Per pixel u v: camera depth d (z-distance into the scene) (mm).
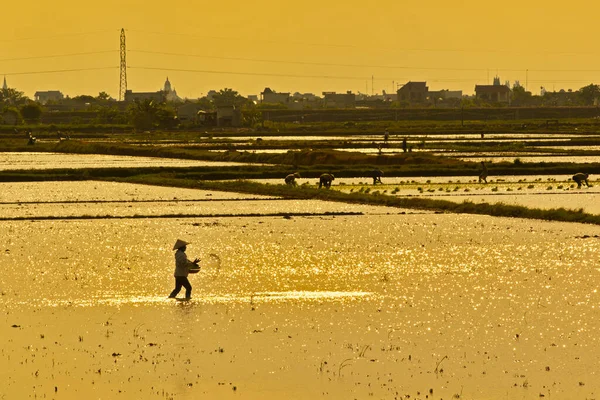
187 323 87938
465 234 143000
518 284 105062
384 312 92125
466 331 85188
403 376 73062
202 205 183375
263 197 198125
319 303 96000
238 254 124500
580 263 118000
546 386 70750
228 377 72875
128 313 91750
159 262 118750
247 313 91812
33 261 119375
